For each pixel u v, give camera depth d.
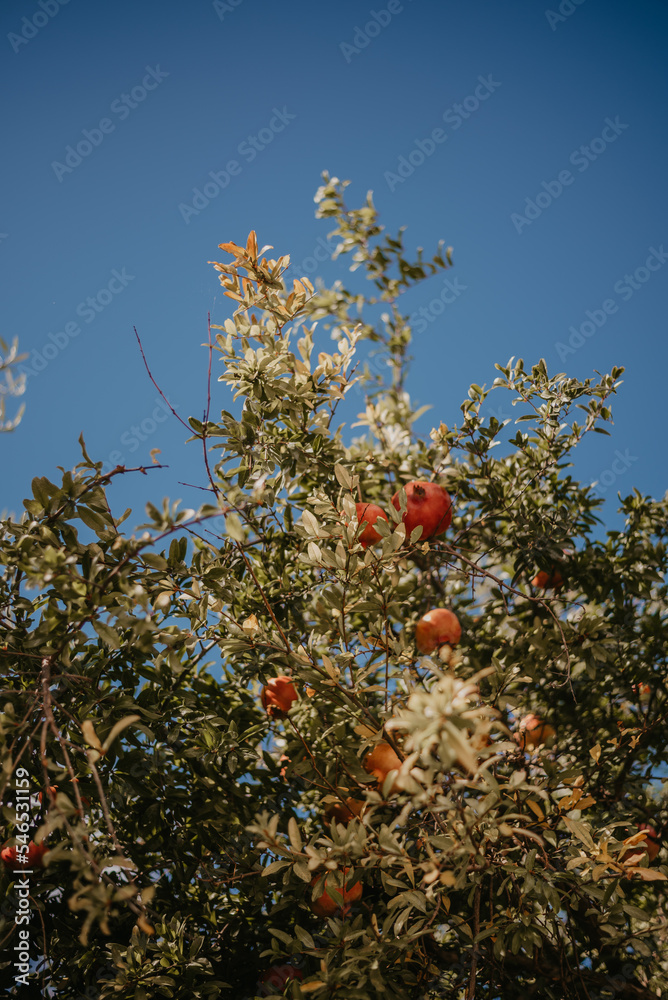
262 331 2.80
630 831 2.39
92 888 1.48
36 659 2.14
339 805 2.20
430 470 3.32
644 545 3.15
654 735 2.85
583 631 2.48
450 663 2.05
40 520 2.09
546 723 2.83
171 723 2.48
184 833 2.42
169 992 2.04
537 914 2.09
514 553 3.07
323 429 2.81
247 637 2.23
